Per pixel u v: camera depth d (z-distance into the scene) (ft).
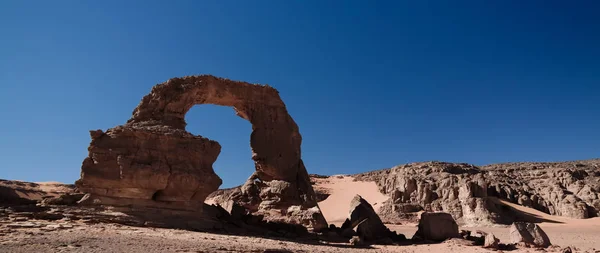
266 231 73.92
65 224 53.98
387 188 224.94
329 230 84.89
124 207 63.57
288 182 95.71
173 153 69.31
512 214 165.78
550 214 183.93
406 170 232.32
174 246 44.16
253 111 98.68
